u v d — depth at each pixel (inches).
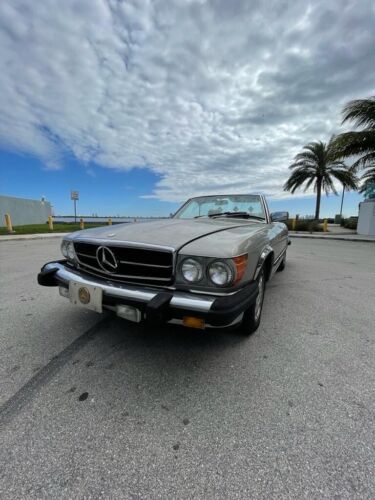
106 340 86.7
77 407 58.4
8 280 157.9
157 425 53.9
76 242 82.9
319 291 144.9
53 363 74.4
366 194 618.8
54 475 43.9
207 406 59.1
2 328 95.0
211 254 62.8
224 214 132.2
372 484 42.3
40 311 110.5
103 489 41.8
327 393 63.2
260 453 47.9
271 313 112.3
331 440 50.4
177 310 62.4
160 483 42.8
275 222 147.0
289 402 60.3
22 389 63.8
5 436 50.8
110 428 53.1
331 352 81.2
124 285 70.2
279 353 80.2
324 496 40.6
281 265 191.6
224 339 88.0
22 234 464.8
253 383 66.7
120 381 67.1
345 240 486.6
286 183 829.2
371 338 90.4
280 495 40.8
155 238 72.1
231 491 41.6
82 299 74.5
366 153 519.8
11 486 42.0
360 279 172.9
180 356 78.0
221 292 63.4
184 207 144.9
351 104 479.5
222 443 50.0
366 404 59.7
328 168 764.0
